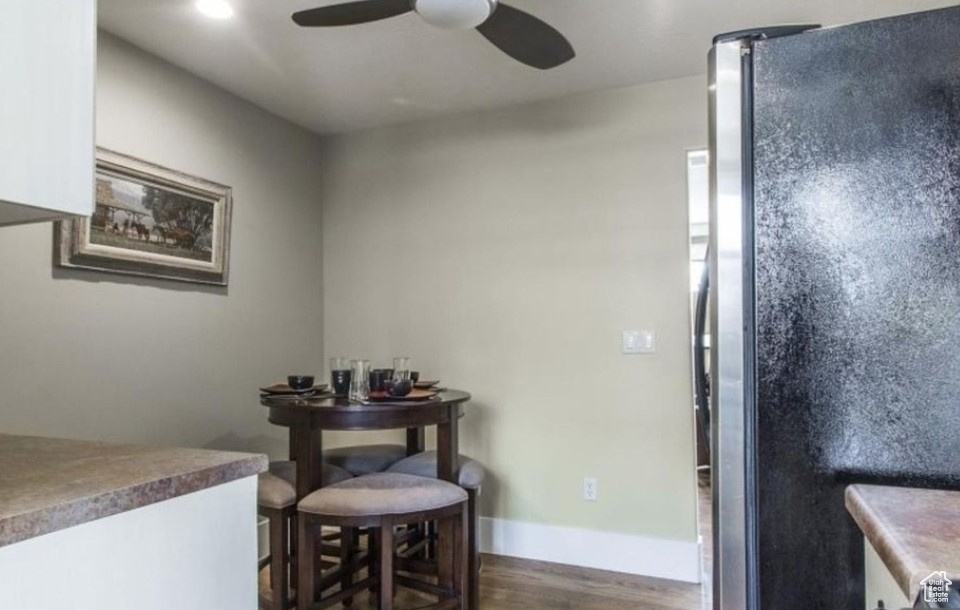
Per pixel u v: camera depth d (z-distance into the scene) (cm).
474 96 320
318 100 323
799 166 110
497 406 334
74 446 129
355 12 189
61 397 230
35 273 222
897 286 104
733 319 114
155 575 100
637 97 309
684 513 297
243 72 288
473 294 342
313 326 371
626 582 292
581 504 315
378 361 364
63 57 97
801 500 109
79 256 235
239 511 116
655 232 305
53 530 85
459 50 266
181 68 282
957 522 84
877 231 105
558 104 325
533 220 330
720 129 116
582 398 317
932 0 225
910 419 104
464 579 235
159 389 270
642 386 306
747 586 112
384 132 366
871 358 105
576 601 270
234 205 313
